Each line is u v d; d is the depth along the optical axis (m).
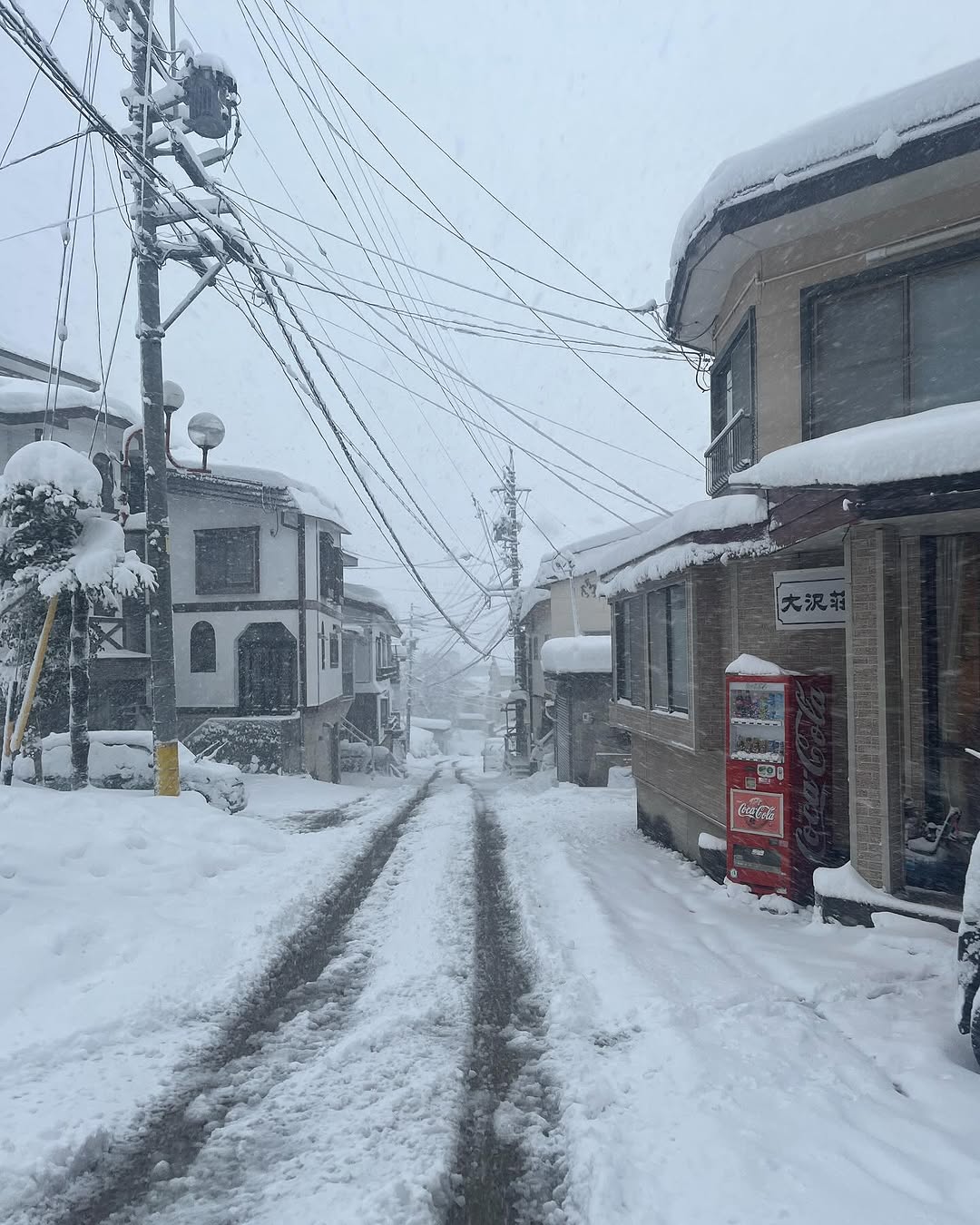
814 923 5.86
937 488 4.75
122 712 18.77
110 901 6.30
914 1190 2.79
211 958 5.40
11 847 6.96
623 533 22.97
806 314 7.28
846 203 6.74
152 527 10.84
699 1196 2.84
